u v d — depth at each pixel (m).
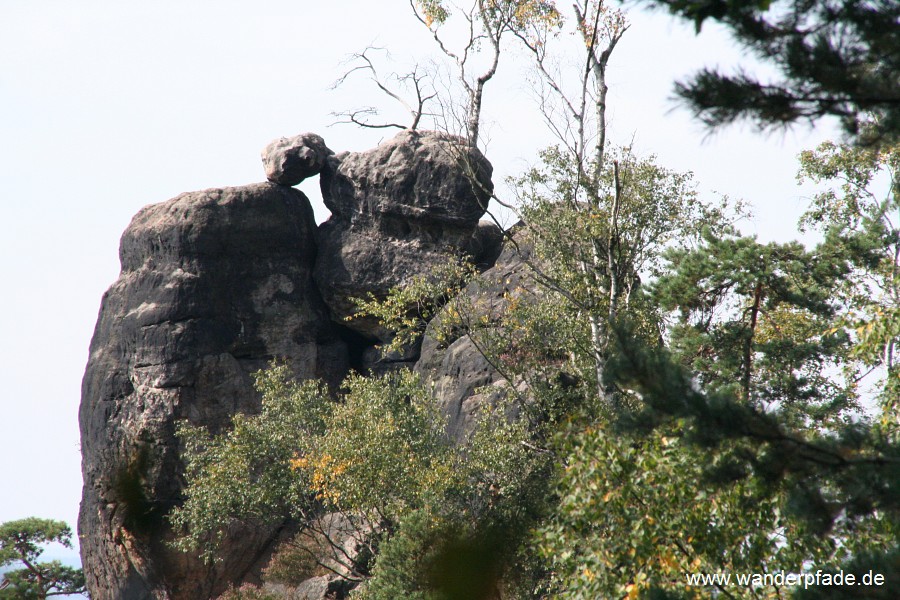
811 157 127.94
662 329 101.75
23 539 183.50
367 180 159.62
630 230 112.06
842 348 84.94
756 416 35.44
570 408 103.25
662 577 50.69
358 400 113.00
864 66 33.16
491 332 117.00
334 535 128.38
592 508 52.50
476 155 157.00
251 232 156.12
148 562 138.75
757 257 83.81
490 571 85.31
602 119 124.31
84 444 153.12
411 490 101.25
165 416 144.00
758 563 50.00
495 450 99.81
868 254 87.94
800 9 32.19
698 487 49.53
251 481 123.56
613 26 127.88
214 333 150.12
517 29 155.88
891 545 46.69
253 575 141.25
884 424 56.88
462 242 159.12
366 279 157.00
